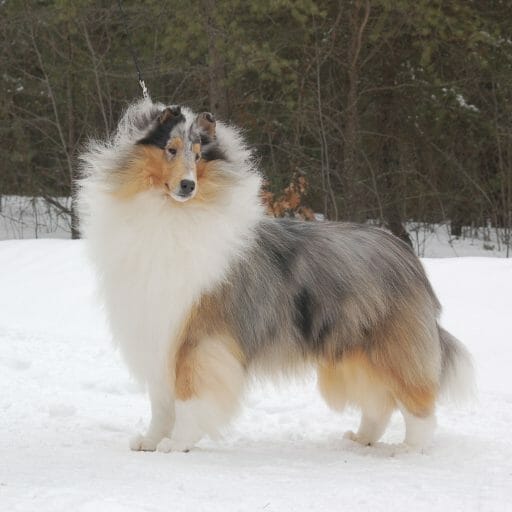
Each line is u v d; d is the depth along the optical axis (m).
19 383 10.13
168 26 21.72
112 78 25.25
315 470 6.61
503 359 10.66
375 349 7.64
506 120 25.88
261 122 25.47
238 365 7.17
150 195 6.99
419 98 25.17
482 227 28.62
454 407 9.11
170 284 6.99
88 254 7.43
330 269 7.59
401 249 7.95
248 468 6.48
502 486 6.12
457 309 12.43
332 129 25.22
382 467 6.89
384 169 27.28
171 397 7.38
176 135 6.91
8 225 30.11
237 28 20.77
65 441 7.63
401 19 21.86
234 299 7.19
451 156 26.31
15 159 26.66
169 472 6.10
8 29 25.94
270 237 7.58
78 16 22.75
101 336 12.38
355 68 22.95
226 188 7.14
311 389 10.09
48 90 25.81
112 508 4.77
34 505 4.84
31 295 14.27
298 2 20.03
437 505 5.39
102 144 7.73
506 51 23.83
